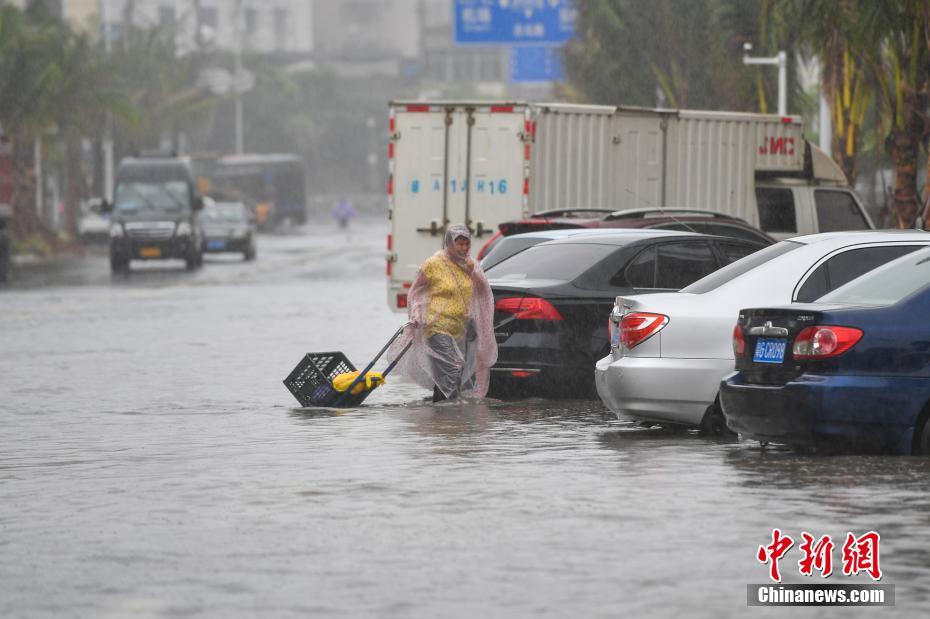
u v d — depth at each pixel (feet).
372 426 109.09
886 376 85.81
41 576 61.98
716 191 203.62
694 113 199.62
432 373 122.11
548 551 65.16
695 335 97.81
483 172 179.42
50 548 67.36
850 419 85.51
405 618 54.65
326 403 123.13
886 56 239.30
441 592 58.29
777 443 95.91
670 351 98.17
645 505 75.25
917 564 62.44
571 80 413.39
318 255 481.87
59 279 360.69
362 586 59.41
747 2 324.60
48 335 199.72
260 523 72.23
